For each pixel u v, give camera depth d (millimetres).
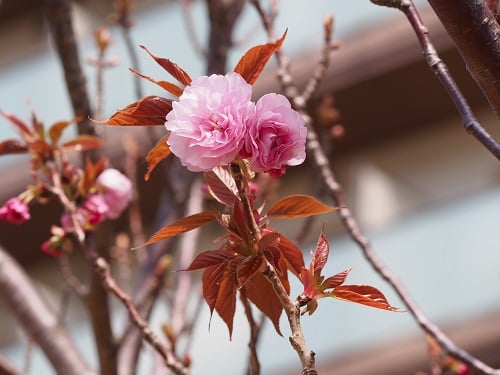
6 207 2625
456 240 8641
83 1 9945
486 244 8547
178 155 1525
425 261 8672
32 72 9969
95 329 3154
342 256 8898
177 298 3705
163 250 3986
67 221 2686
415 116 9664
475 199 8812
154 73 8680
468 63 1625
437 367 3301
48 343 3934
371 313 8445
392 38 8805
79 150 2854
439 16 1616
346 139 9961
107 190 2725
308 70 8742
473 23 1589
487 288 8336
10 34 10695
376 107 9328
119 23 3982
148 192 8633
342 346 8430
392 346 8242
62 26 3182
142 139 7789
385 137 10000
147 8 9023
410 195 10086
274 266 1613
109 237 3053
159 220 4090
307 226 3252
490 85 1608
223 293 1656
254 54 1605
